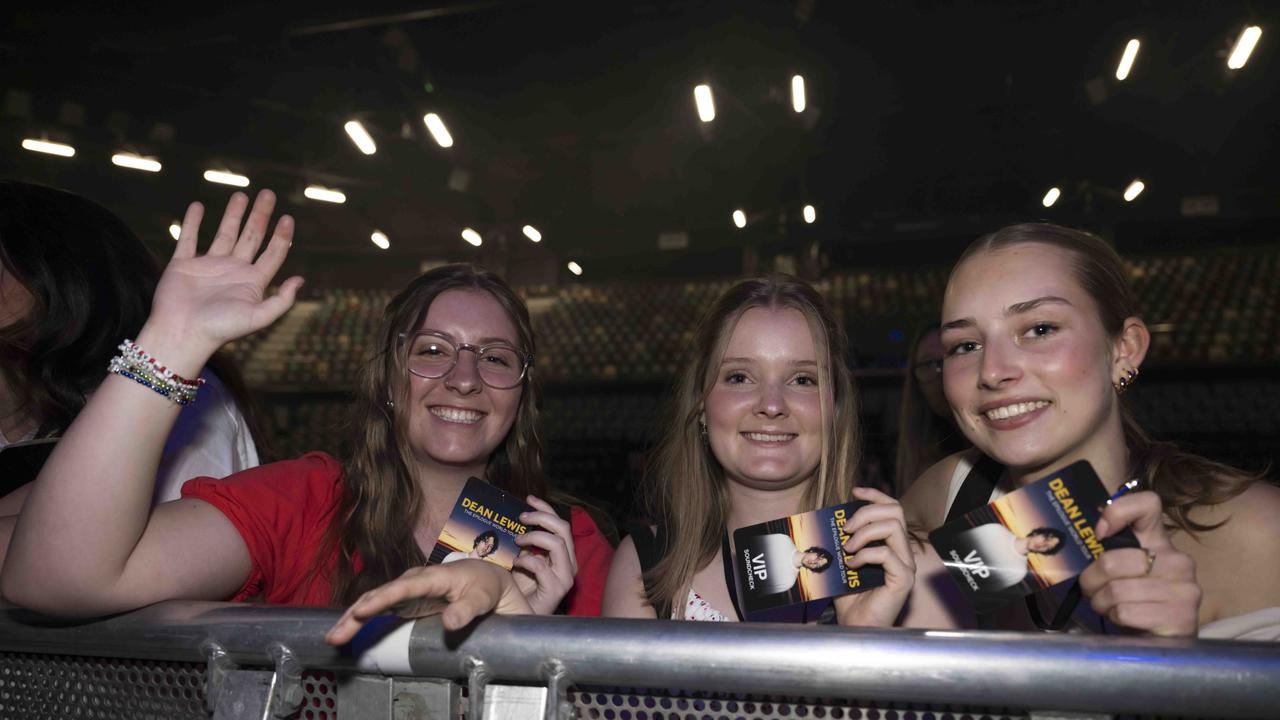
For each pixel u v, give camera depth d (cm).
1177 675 71
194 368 110
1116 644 73
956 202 1839
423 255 2158
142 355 109
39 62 1439
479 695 87
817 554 128
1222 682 70
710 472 177
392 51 1523
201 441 169
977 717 79
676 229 2022
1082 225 1791
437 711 90
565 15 1512
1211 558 125
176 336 109
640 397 1611
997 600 102
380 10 1424
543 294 2083
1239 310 1540
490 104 1762
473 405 178
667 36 1545
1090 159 1697
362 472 177
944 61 1566
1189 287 1639
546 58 1628
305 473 168
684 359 181
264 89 1590
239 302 111
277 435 1648
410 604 94
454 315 182
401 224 2119
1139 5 1362
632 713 88
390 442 181
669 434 183
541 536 144
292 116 1697
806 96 1605
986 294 129
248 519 147
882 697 78
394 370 182
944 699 76
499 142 1880
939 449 303
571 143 1867
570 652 85
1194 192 1719
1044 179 1727
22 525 107
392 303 189
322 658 92
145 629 100
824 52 1564
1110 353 129
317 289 2127
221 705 96
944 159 1778
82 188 1675
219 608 99
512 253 2119
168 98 1591
